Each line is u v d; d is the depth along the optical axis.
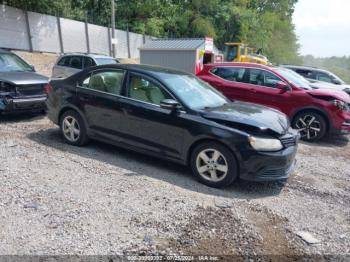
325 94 7.94
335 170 6.06
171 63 18.78
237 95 8.83
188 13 37.72
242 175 4.53
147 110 5.08
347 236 3.67
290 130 5.01
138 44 32.03
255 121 4.64
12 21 20.48
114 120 5.45
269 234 3.56
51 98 6.29
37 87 7.81
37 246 3.01
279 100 8.33
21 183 4.20
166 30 37.09
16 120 7.84
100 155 5.62
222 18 40.47
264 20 52.34
